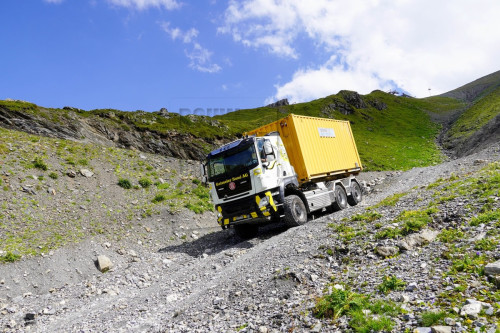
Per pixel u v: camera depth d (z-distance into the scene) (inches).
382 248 294.0
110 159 1158.3
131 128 1631.4
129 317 339.3
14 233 621.6
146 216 823.1
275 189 589.6
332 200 722.8
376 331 177.2
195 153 1652.3
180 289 403.2
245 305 271.6
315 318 214.5
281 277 296.7
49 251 570.9
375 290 227.8
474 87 7844.5
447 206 356.8
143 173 1138.7
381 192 895.1
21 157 928.9
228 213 595.2
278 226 688.4
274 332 213.5
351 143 898.1
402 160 2445.9
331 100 4857.3
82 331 323.0
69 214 762.8
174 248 669.3
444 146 3016.7
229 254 506.6
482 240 247.3
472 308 170.6
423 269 239.3
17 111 1284.4
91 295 457.7
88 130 1411.2
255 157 563.8
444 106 5989.2
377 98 5748.0
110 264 576.4
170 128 1779.0
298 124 676.7
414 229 312.8
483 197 345.1
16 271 501.4
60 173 930.1
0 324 382.6
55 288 494.3
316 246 365.4
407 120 4763.8
